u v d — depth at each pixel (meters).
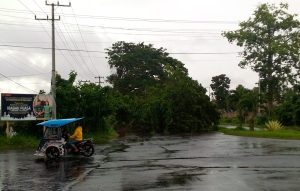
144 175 15.73
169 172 16.38
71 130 39.53
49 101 36.34
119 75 94.00
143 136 49.62
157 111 61.81
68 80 43.31
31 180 15.41
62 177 15.97
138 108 67.75
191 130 60.56
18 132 36.69
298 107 62.66
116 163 20.09
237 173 15.63
